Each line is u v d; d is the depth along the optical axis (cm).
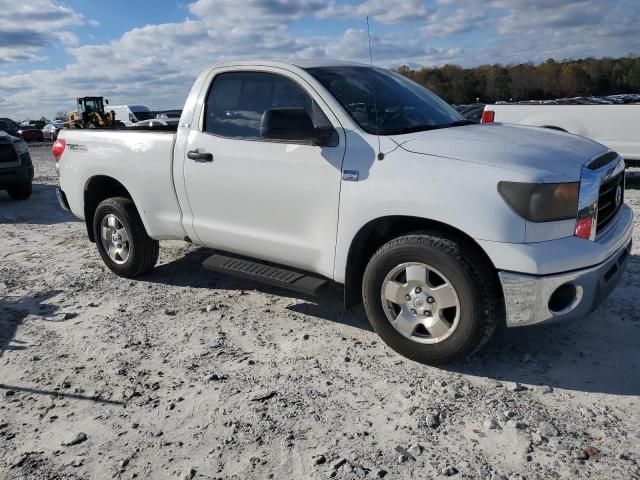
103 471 272
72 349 402
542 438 282
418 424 298
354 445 283
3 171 1016
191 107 456
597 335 388
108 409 324
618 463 262
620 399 314
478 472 261
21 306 489
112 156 511
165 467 273
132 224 518
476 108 1079
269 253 421
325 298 483
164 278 550
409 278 349
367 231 369
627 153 917
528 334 395
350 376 350
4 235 784
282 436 293
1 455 287
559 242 316
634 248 580
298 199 390
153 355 388
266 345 397
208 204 448
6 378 364
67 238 750
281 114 363
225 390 339
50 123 4597
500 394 324
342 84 401
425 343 351
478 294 325
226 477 264
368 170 356
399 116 398
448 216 325
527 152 332
